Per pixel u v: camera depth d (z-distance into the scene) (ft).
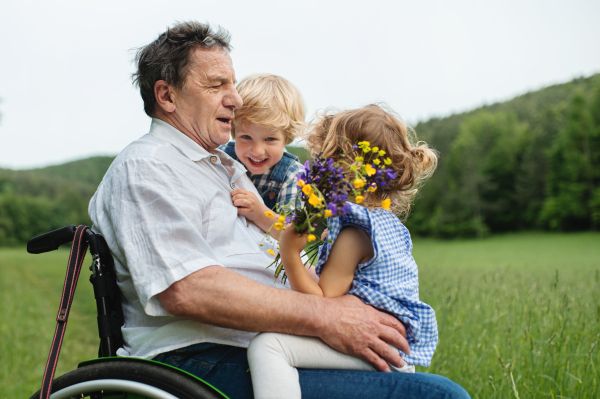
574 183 171.73
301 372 4.88
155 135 5.97
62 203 242.78
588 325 9.18
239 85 8.14
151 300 4.80
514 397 7.25
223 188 6.11
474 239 184.55
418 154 6.03
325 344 4.98
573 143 172.35
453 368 8.81
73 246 5.12
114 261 5.30
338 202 4.63
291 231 5.07
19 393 11.73
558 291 12.17
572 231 173.68
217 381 5.02
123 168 5.35
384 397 4.66
